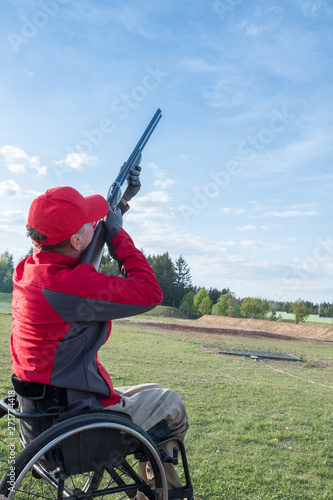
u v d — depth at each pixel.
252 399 6.32
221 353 12.65
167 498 1.64
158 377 7.42
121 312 1.61
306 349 17.03
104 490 1.61
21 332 1.60
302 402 6.43
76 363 1.57
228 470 3.37
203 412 5.26
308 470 3.54
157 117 2.29
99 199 1.79
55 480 1.66
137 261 1.72
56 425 1.43
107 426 1.50
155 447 1.62
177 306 60.66
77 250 1.69
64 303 1.54
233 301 46.19
